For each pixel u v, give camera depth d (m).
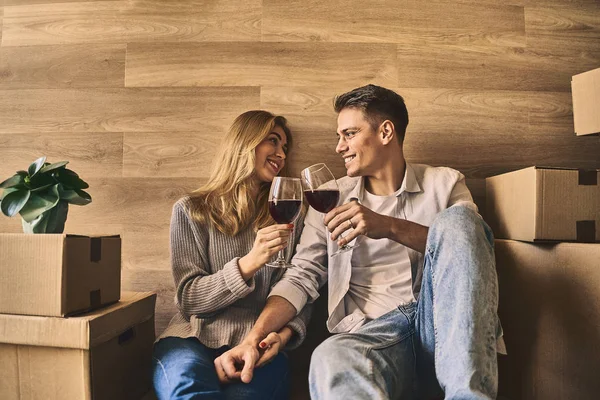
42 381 1.23
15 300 1.23
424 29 1.81
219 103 1.81
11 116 1.86
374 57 1.80
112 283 1.41
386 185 1.53
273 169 1.60
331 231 1.32
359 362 1.08
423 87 1.80
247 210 1.52
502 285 1.52
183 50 1.82
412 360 1.25
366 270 1.48
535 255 1.39
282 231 1.29
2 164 1.85
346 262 1.47
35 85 1.86
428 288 1.18
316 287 1.47
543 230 1.35
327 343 1.16
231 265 1.36
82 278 1.27
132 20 1.84
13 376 1.25
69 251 1.23
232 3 1.83
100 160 1.82
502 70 1.81
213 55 1.82
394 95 1.52
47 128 1.84
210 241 1.49
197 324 1.37
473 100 1.80
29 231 1.43
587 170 1.38
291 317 1.40
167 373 1.21
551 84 1.81
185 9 1.83
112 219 1.81
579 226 1.36
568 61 1.82
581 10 1.83
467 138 1.79
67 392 1.22
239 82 1.81
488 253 1.08
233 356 1.25
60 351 1.22
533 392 1.38
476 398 0.89
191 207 1.49
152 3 1.84
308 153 1.79
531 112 1.80
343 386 1.02
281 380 1.34
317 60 1.80
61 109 1.84
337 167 1.78
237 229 1.48
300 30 1.81
